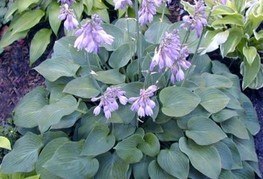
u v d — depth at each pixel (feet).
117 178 1.66
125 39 1.95
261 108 2.08
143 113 1.51
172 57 1.47
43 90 1.95
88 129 1.75
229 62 2.19
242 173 1.78
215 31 2.06
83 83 1.80
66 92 1.78
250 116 1.94
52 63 1.91
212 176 1.62
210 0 2.05
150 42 1.95
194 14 1.58
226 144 1.76
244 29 2.06
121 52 1.89
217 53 2.21
